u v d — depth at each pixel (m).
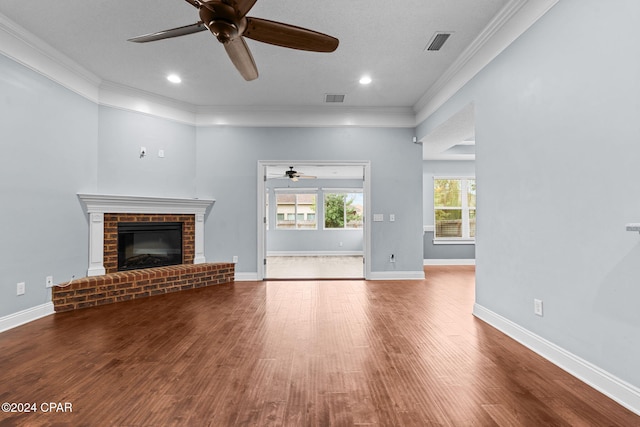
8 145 3.17
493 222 3.21
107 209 4.38
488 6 2.88
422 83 4.54
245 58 2.58
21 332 3.02
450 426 1.65
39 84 3.51
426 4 2.86
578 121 2.18
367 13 2.98
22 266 3.31
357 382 2.10
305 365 2.34
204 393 1.96
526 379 2.14
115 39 3.42
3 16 3.01
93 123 4.34
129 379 2.13
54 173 3.71
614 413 1.76
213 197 5.50
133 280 4.28
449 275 6.12
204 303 4.07
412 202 5.66
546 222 2.47
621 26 1.87
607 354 1.96
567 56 2.27
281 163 5.55
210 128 5.51
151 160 4.94
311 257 10.38
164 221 5.01
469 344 2.73
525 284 2.72
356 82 4.50
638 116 1.78
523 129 2.75
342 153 5.60
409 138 5.65
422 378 2.15
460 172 7.82
